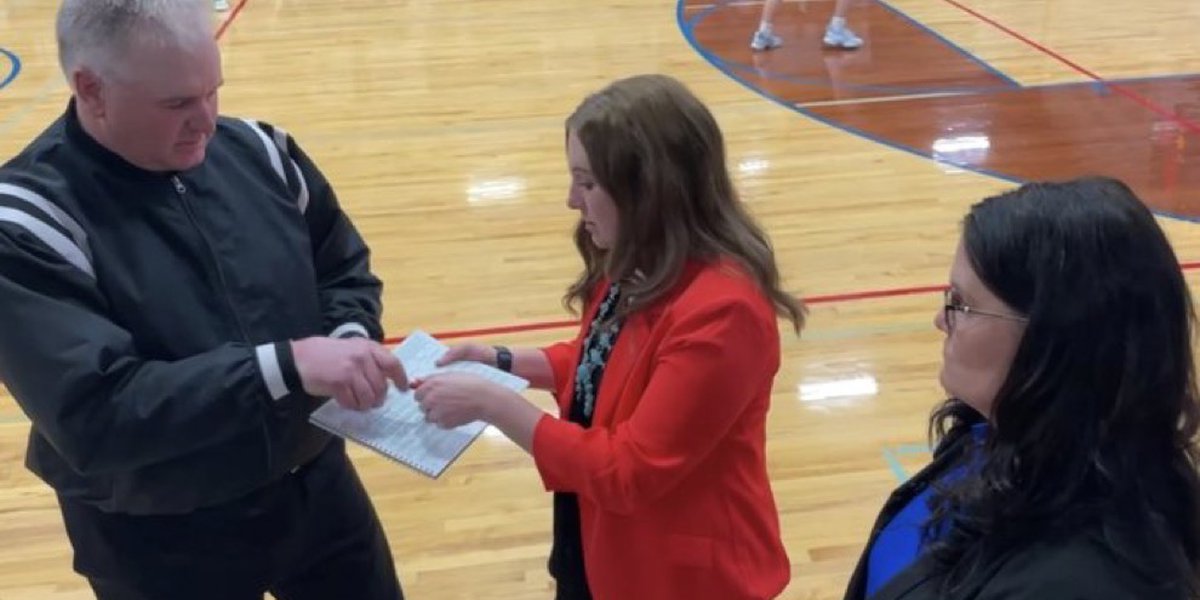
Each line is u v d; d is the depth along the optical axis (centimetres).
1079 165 566
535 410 169
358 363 161
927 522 131
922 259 469
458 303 443
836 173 558
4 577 303
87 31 150
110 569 180
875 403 370
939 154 582
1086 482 111
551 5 896
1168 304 109
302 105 675
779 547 185
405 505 329
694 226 162
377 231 506
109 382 151
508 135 619
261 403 156
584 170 162
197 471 165
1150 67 720
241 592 188
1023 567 112
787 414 364
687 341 158
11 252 151
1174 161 568
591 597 198
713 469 173
